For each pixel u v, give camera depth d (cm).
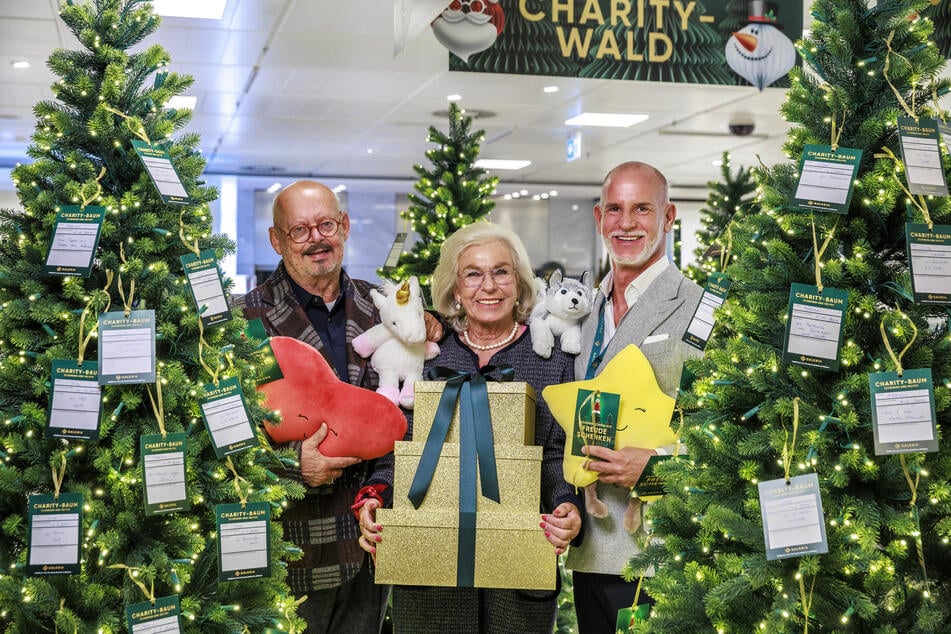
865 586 179
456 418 247
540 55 471
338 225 300
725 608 190
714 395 202
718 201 566
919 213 181
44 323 207
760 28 481
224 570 209
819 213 187
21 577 202
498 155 1347
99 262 213
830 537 179
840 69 194
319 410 265
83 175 214
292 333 292
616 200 275
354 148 1307
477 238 270
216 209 1630
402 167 1479
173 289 219
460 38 464
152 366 205
